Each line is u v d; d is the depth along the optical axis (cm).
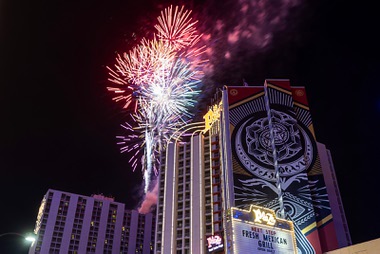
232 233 4762
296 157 9244
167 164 13112
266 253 4834
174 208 12056
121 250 17362
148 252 18188
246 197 8800
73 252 16025
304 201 8531
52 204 16562
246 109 10162
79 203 17262
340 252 5750
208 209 11612
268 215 5153
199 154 12838
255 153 9444
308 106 10325
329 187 11219
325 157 12012
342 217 11375
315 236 8044
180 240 11431
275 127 9675
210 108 13638
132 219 18488
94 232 16975
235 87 10600
